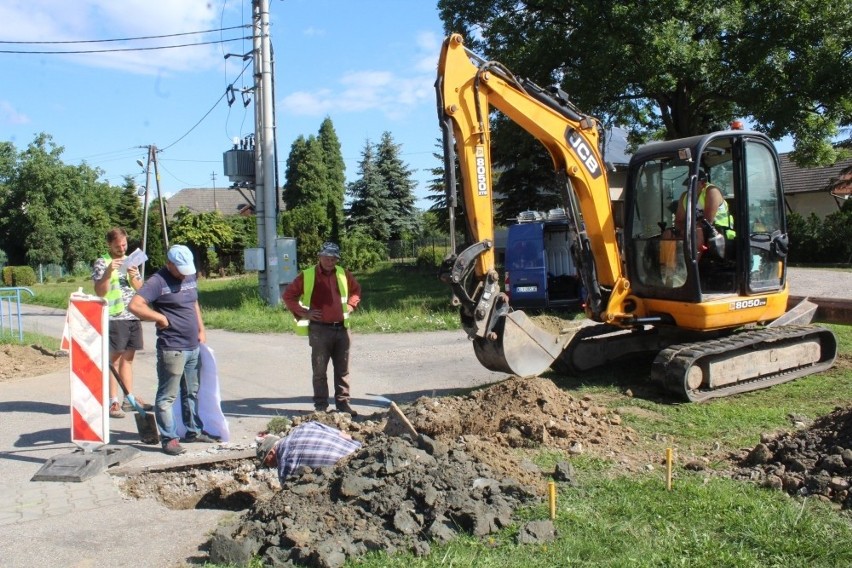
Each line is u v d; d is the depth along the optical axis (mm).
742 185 8523
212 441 7066
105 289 7711
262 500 5094
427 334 14516
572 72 18594
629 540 4281
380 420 7199
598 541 4266
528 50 18641
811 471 5191
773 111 17328
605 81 17703
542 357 8266
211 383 7074
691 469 5598
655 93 19141
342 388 8008
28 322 19750
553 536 4324
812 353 9195
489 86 7926
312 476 4902
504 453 5531
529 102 8258
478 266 7922
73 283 45719
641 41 17109
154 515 5203
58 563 4414
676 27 16953
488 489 4723
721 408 7523
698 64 17078
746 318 8688
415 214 51312
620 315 8844
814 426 5840
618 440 6316
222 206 68688
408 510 4477
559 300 16750
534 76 19062
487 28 20453
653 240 8758
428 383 9773
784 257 9055
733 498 4863
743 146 8523
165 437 6664
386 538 4273
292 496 4645
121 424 7812
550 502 4566
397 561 4066
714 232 8477
